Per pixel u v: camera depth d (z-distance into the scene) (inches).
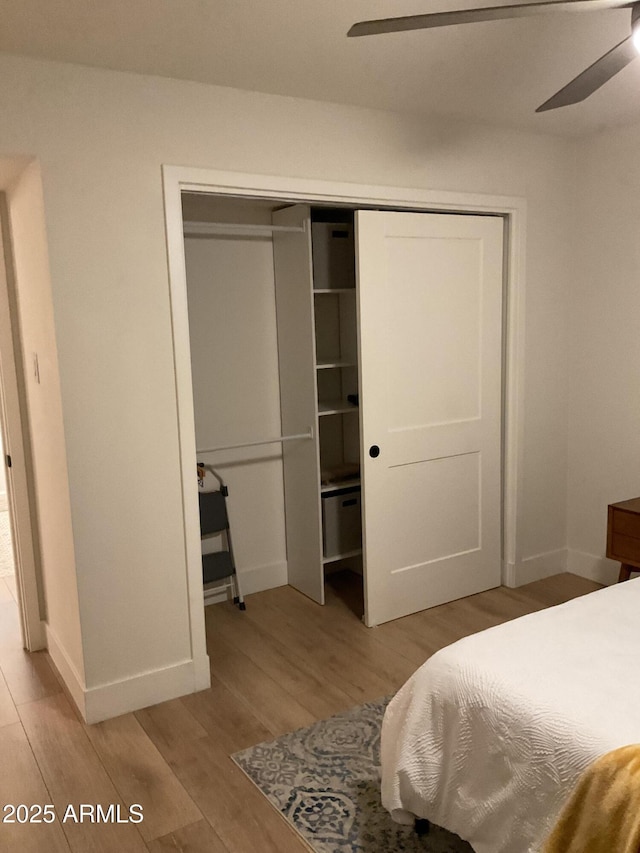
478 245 132.7
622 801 51.4
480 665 68.6
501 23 81.8
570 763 56.7
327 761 90.5
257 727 98.7
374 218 119.2
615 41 87.6
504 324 139.3
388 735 75.4
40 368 104.6
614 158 133.4
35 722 101.5
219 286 137.0
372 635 126.5
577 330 145.3
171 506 104.4
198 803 83.4
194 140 100.0
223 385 139.7
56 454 100.8
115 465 99.0
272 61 92.1
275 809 82.0
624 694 61.6
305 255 131.7
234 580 140.3
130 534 101.3
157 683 105.7
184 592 107.0
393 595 131.6
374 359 122.8
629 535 118.2
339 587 150.4
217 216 136.1
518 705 62.4
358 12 77.6
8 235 114.4
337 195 113.0
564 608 81.4
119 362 97.7
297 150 108.8
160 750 94.0
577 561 151.6
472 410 137.2
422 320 127.9
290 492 147.3
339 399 153.3
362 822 79.4
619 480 140.8
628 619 77.3
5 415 119.2
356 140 114.2
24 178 98.5
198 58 90.3
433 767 69.4
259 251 141.1
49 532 113.6
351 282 138.4
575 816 54.4
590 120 126.0
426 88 104.6
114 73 93.2
